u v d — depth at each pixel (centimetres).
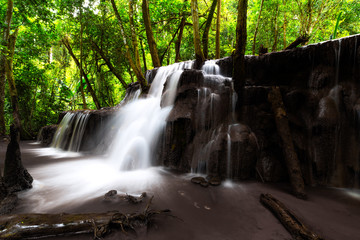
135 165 529
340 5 988
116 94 2198
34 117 1617
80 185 397
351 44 426
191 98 539
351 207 317
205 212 295
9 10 932
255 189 385
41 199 320
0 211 261
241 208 307
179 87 573
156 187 386
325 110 428
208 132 503
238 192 370
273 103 470
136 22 1420
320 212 299
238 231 246
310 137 450
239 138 448
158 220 262
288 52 535
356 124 399
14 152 346
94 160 678
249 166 446
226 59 740
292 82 530
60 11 1208
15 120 358
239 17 457
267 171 434
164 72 962
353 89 420
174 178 446
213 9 1054
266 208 305
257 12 1288
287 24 1216
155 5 1334
